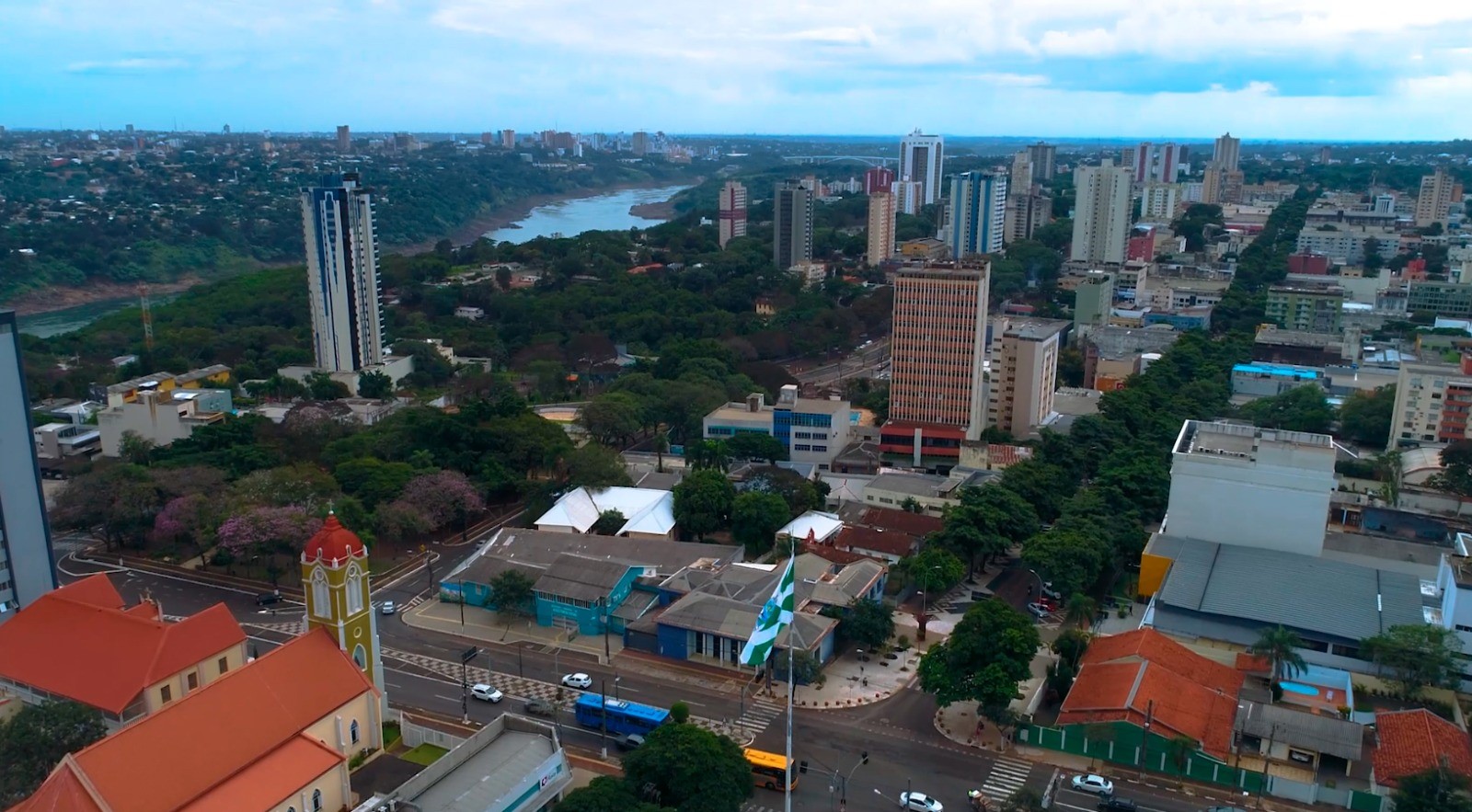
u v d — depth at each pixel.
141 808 102.19
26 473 168.00
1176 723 133.75
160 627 134.62
